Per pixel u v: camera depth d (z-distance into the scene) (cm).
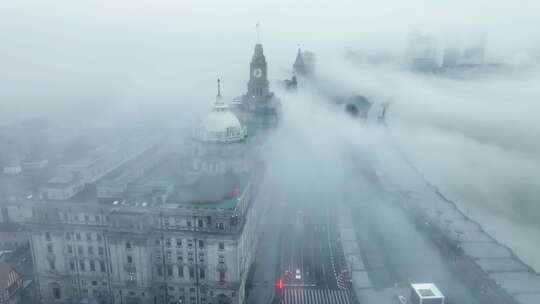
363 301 17100
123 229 15850
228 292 16138
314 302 17100
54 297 17138
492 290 17288
